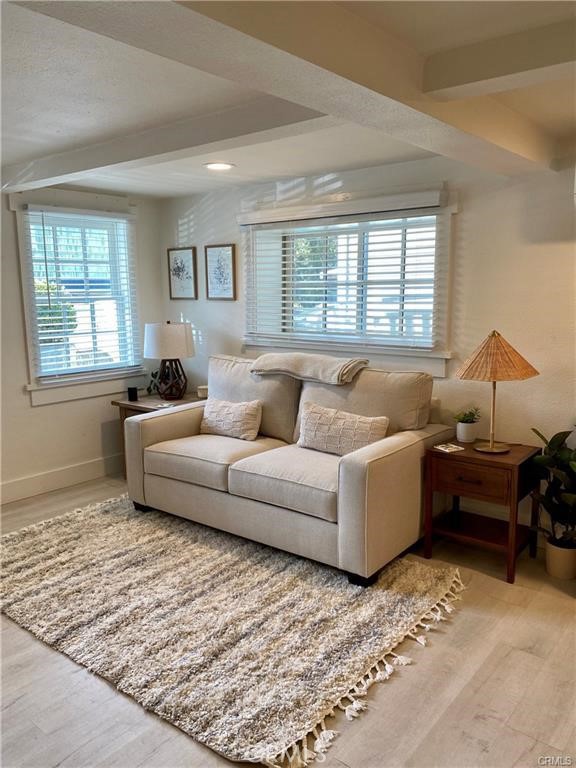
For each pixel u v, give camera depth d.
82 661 2.16
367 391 3.26
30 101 2.24
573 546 2.72
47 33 1.65
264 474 2.91
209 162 3.38
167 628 2.35
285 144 2.95
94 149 2.93
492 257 3.14
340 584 2.68
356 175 3.59
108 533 3.27
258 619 2.41
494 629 2.34
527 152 2.56
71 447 4.24
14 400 3.89
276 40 1.38
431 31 1.69
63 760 1.72
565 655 2.17
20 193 3.80
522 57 1.70
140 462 3.51
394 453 2.71
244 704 1.92
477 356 2.79
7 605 2.54
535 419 3.10
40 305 3.99
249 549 3.05
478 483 2.74
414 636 2.29
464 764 1.69
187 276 4.67
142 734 1.82
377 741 1.77
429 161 3.29
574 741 1.77
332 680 2.03
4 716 1.90
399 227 3.47
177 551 3.04
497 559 2.94
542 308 3.02
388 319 3.61
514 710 1.90
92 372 4.36
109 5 1.17
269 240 4.13
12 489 3.90
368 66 1.65
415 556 2.98
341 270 3.79
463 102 2.09
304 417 3.30
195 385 4.81
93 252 4.32
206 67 1.52
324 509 2.69
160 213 4.79
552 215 2.93
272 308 4.20
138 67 1.91
